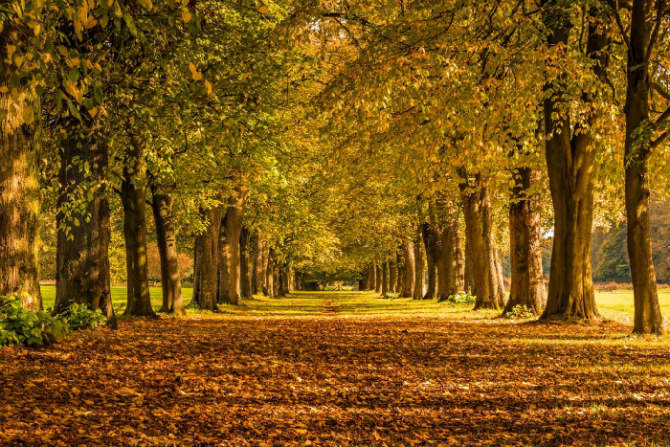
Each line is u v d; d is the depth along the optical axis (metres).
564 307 18.02
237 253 35.31
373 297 62.53
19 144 11.01
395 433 6.29
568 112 16.20
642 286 14.73
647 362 10.52
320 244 47.97
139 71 15.12
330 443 5.90
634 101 14.68
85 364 9.61
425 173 19.17
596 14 16.41
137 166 17.28
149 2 6.04
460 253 35.38
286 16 18.95
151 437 5.88
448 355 11.81
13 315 10.48
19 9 6.23
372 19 18.81
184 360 10.66
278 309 33.94
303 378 9.27
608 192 23.59
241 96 17.86
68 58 6.56
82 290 14.80
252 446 5.74
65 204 13.62
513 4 15.52
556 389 8.41
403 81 15.84
